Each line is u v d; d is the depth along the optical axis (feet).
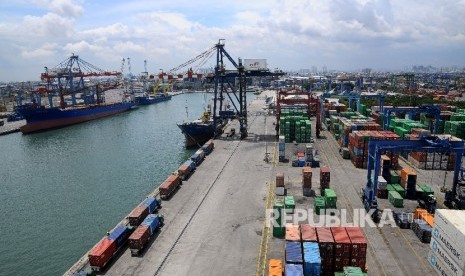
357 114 370.73
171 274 118.52
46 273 138.92
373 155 162.81
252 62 355.97
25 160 323.16
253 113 562.25
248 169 239.09
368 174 165.27
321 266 116.26
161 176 260.42
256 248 133.80
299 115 365.40
